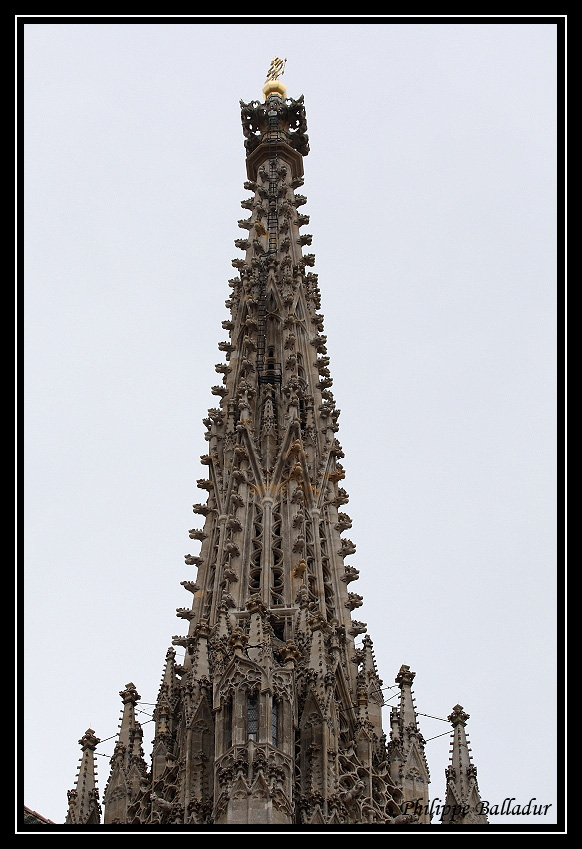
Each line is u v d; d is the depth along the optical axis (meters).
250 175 91.94
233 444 69.38
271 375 74.06
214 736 53.41
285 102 96.00
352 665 61.00
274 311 77.56
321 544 65.88
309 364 75.56
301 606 59.31
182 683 58.25
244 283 78.12
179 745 55.91
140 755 57.50
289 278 78.31
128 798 55.75
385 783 55.12
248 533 64.12
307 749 53.06
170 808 51.78
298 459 67.38
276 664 54.47
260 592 60.94
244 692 52.97
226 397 73.38
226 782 49.97
